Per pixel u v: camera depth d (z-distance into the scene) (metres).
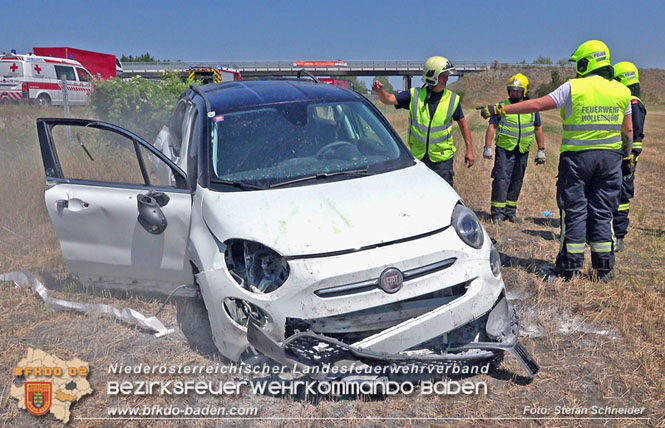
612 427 3.20
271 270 3.50
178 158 5.08
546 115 41.00
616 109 4.95
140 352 4.07
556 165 13.25
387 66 91.81
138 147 4.33
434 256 3.43
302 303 3.31
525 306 4.75
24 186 7.83
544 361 3.87
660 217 7.89
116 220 4.37
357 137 4.54
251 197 3.85
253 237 3.48
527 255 6.08
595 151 4.98
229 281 3.53
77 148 10.02
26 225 6.74
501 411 3.35
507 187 7.48
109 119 11.15
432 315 3.38
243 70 84.50
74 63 24.45
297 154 4.27
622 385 3.57
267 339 3.35
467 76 109.75
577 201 5.12
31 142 12.20
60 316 4.60
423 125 5.98
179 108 6.09
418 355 3.41
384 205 3.69
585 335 4.22
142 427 3.29
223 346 3.65
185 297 4.80
